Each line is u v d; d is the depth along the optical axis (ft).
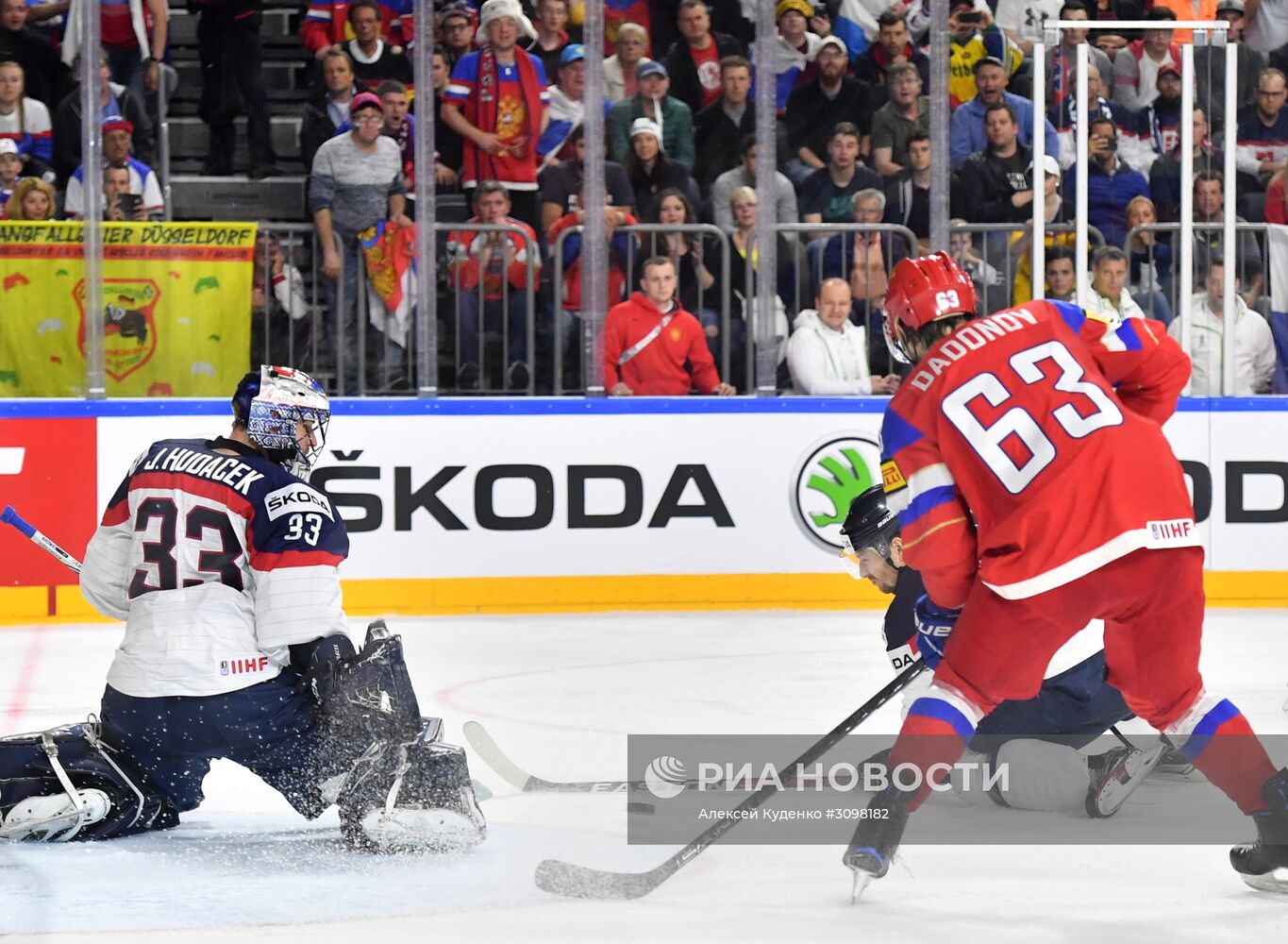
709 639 80.43
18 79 98.07
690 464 92.68
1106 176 97.35
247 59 112.47
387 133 98.68
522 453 91.61
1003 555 34.14
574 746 53.62
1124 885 35.86
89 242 91.91
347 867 37.68
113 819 40.52
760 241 96.68
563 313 98.58
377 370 99.09
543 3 103.24
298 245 99.19
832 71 102.27
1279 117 100.01
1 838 40.34
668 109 101.30
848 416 93.61
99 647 78.54
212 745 40.09
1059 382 34.99
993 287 99.86
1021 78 105.09
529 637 81.30
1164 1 106.73
